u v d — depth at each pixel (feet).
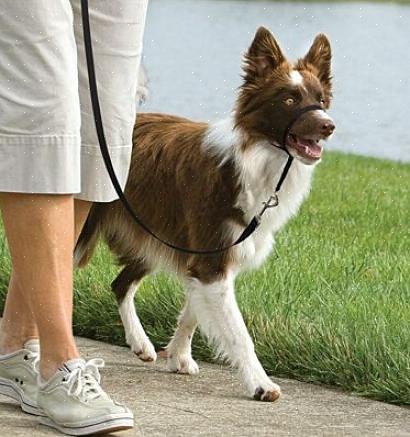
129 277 32.81
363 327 30.91
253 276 37.32
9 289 25.20
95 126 24.75
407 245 47.85
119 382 28.76
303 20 267.18
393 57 198.08
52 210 22.56
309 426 24.44
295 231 48.85
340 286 37.47
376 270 40.63
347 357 29.17
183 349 30.25
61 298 22.99
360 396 27.78
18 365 24.70
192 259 29.89
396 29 247.70
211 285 29.25
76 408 22.68
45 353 23.21
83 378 22.93
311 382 29.32
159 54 193.47
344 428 24.34
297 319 32.40
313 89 30.32
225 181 29.45
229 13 291.99
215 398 27.17
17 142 22.21
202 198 29.76
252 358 28.14
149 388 28.09
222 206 29.40
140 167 31.58
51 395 22.99
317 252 43.45
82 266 33.68
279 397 27.27
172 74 164.96
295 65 31.42
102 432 22.66
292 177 30.35
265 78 30.53
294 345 30.40
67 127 22.30
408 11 299.17
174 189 30.66
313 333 30.73
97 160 24.99
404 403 26.96
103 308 34.99
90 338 34.78
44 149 22.20
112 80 24.57
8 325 25.21
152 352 31.73
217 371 30.68
